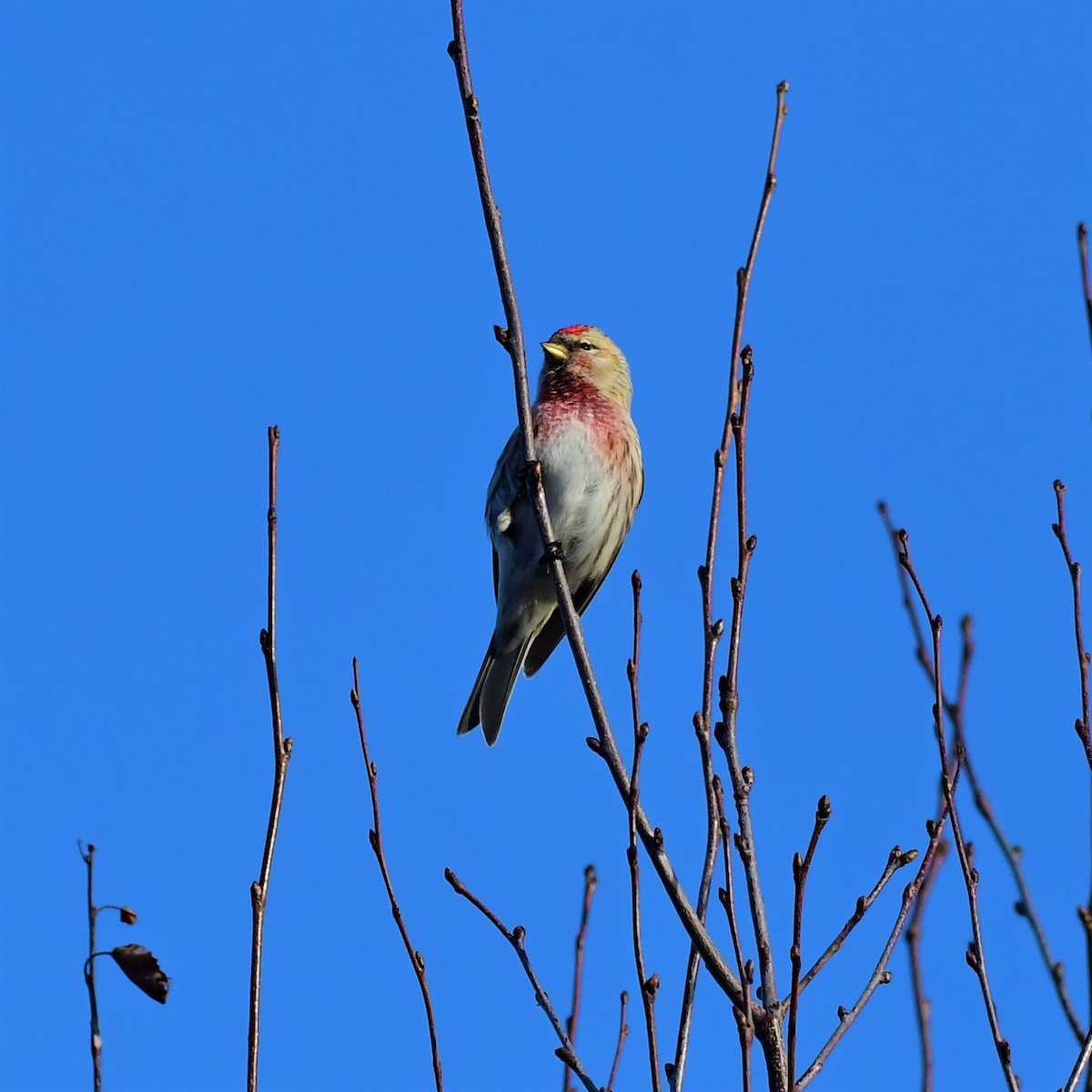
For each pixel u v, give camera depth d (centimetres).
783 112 731
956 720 763
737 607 686
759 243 712
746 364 698
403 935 683
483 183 812
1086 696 728
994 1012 649
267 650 667
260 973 623
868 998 668
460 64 813
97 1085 568
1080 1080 635
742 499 689
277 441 694
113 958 586
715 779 663
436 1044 662
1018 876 732
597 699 740
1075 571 742
